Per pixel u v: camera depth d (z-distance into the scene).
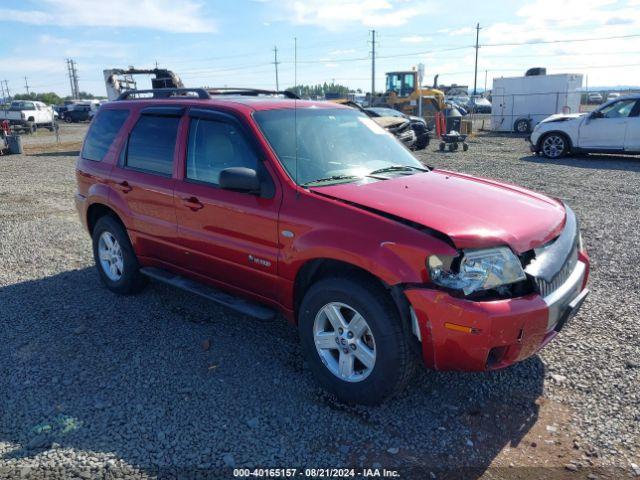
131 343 4.30
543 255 3.23
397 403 3.42
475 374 3.74
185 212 4.27
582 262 3.71
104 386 3.67
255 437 3.12
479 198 3.58
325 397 3.51
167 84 18.97
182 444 3.06
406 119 17.17
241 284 4.04
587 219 7.98
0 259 6.66
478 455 2.94
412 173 4.17
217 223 4.02
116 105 5.32
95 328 4.59
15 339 4.41
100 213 5.54
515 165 14.22
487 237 3.00
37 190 12.02
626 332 4.27
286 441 3.08
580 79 27.42
